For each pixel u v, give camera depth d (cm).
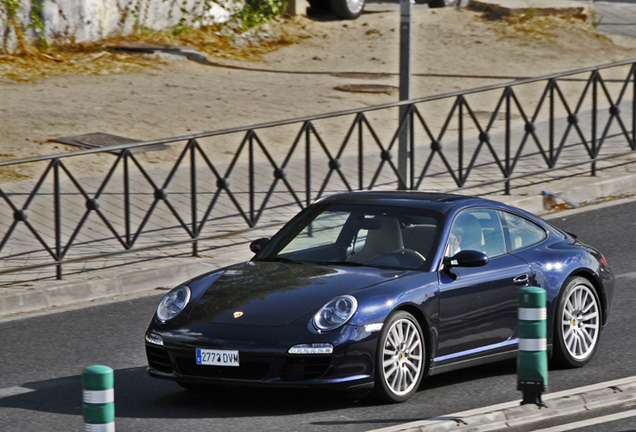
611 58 8869
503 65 8419
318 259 2716
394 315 2442
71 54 8144
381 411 2409
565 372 2781
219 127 6244
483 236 2762
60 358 3055
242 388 2689
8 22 7844
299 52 8881
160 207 4831
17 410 2525
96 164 5412
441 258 2612
